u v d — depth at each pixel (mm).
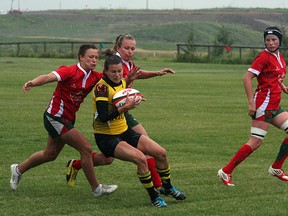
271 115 18453
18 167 17672
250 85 18391
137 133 16703
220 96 44688
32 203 16438
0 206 16109
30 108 36156
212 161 22125
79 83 16703
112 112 16031
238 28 185500
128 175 19766
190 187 18156
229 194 17391
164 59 97500
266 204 16234
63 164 21344
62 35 193500
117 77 16344
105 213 15438
